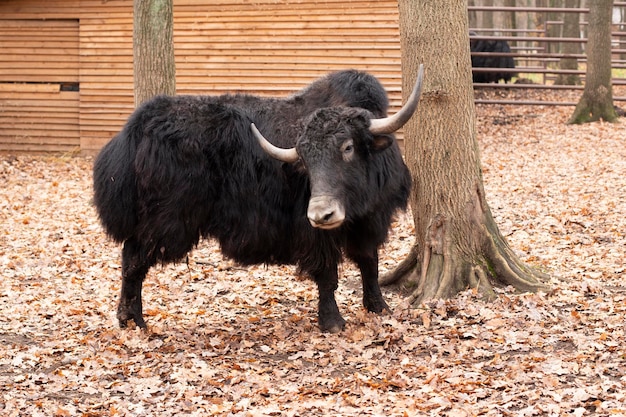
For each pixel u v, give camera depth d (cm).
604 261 850
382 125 608
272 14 1722
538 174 1366
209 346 660
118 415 522
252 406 530
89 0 1802
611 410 478
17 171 1619
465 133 738
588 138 1703
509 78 2459
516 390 524
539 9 2100
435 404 508
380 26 1669
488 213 765
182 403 536
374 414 500
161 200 656
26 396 559
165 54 1120
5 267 946
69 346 667
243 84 1759
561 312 684
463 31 729
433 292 733
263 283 861
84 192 1388
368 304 714
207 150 658
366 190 626
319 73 1719
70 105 1858
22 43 1852
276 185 655
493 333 636
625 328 625
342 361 604
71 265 957
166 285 862
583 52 3478
